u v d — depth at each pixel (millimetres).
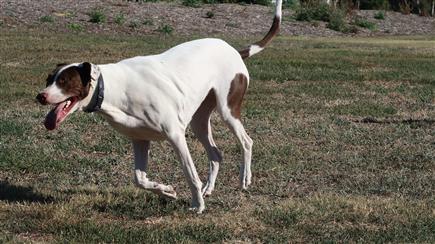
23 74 15359
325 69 17812
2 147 9148
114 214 6711
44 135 10008
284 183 8000
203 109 7238
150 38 24281
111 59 18125
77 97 6117
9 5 27156
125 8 29734
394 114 12242
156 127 6414
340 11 34812
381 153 9375
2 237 5988
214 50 6961
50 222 6379
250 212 6805
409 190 7691
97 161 8656
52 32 23797
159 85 6395
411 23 38688
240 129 7246
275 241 6066
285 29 31500
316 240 6086
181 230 6238
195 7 32688
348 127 11023
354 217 6684
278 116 11781
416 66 18797
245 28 30016
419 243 6062
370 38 31188
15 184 7688
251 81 15555
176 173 8336
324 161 8945
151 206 6938
